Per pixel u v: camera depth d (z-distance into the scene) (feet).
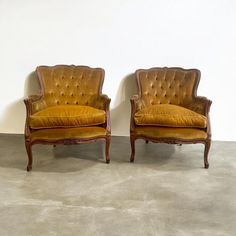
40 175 9.80
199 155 11.47
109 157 11.14
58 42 12.39
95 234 6.99
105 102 10.77
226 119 12.82
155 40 12.23
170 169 10.31
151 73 11.96
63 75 11.96
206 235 7.01
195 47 12.22
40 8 12.09
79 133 10.01
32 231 7.08
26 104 10.21
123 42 12.30
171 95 11.87
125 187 9.09
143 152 11.71
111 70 12.58
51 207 8.02
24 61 12.60
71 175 9.82
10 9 12.11
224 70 12.36
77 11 12.07
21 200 8.33
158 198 8.51
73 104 11.90
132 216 7.67
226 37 12.05
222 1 11.73
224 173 10.05
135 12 12.01
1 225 7.28
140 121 10.46
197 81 11.72
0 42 12.43
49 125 10.03
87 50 12.43
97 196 8.59
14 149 11.83
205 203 8.29
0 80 12.82
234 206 8.16
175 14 11.96
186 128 10.27
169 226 7.30
